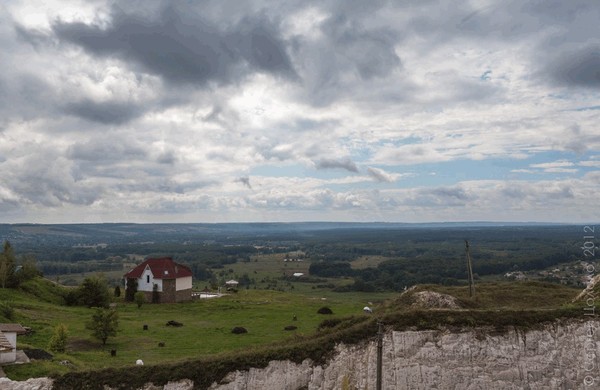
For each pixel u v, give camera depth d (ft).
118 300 301.84
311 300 310.45
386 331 122.93
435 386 117.91
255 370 118.73
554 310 126.11
